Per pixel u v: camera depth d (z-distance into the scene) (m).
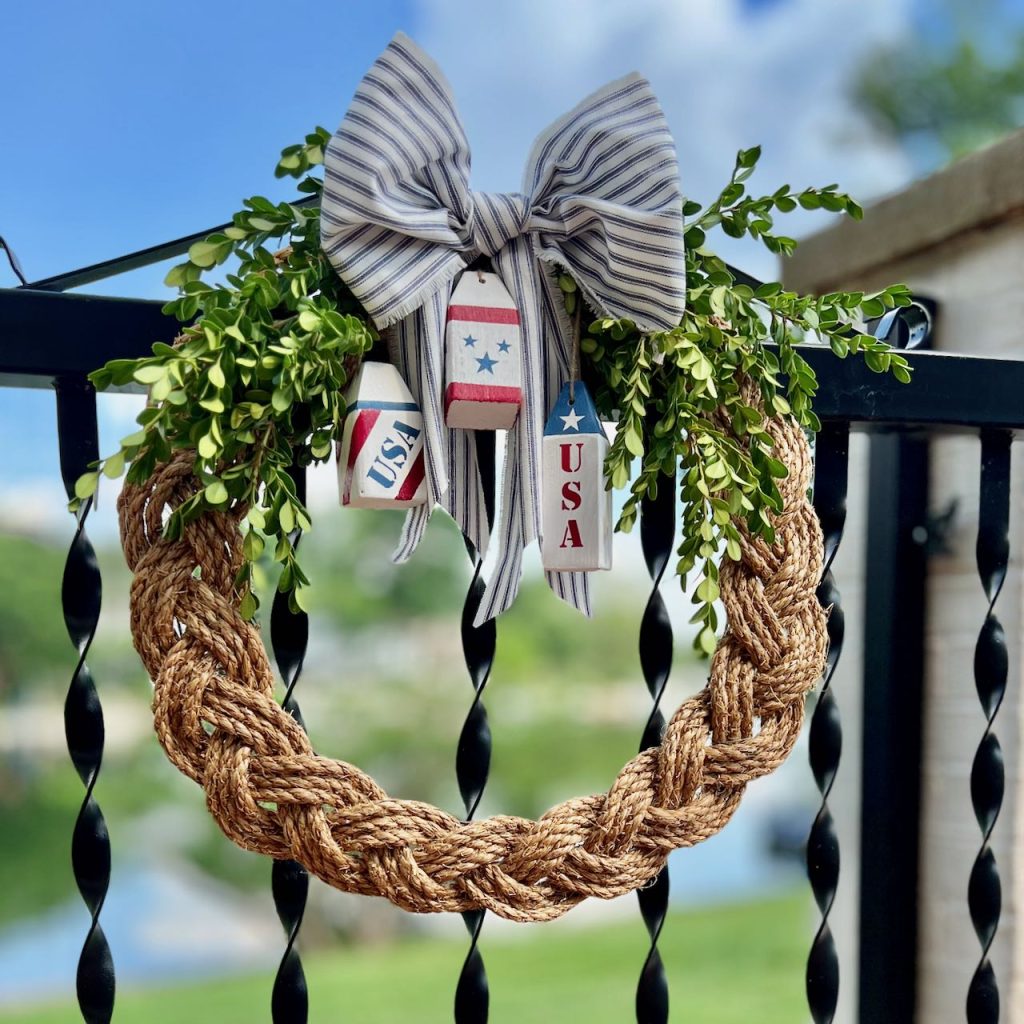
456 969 8.64
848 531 1.90
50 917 8.27
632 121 1.04
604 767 10.16
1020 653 1.53
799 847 9.45
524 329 1.05
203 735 0.97
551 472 1.07
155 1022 8.54
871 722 1.65
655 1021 1.18
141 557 0.99
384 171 0.97
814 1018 1.24
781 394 1.16
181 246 1.09
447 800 9.46
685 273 1.06
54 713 8.23
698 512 1.07
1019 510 1.54
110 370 0.91
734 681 1.08
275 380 0.94
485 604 1.05
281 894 1.10
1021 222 1.58
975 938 1.56
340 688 9.35
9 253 1.06
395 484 1.01
